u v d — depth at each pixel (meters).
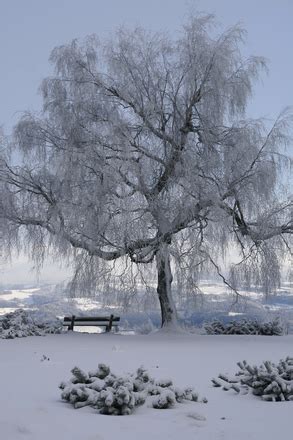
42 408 6.29
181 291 19.20
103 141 18.77
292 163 19.41
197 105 19.94
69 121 20.30
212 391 7.95
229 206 19.16
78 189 18.88
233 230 19.33
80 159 18.41
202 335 20.00
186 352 13.60
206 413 6.45
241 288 20.23
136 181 18.38
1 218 20.38
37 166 20.14
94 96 19.97
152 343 16.27
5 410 6.13
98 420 5.91
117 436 5.28
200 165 18.97
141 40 20.64
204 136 19.42
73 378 7.24
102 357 12.16
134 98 19.89
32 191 20.22
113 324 22.28
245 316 22.97
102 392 6.38
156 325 24.77
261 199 19.16
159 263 18.61
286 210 19.53
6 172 20.41
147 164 18.48
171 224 18.41
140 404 6.70
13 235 20.73
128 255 19.34
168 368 10.40
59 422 5.69
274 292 19.81
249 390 7.80
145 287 19.98
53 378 8.77
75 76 20.56
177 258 18.77
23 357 12.11
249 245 19.80
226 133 19.89
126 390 6.33
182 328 22.36
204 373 9.78
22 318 20.16
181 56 20.09
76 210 18.44
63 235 19.20
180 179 18.47
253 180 18.72
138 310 20.41
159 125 19.80
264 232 19.12
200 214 18.91
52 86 21.06
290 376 7.99
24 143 20.81
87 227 18.33
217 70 19.48
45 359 11.55
